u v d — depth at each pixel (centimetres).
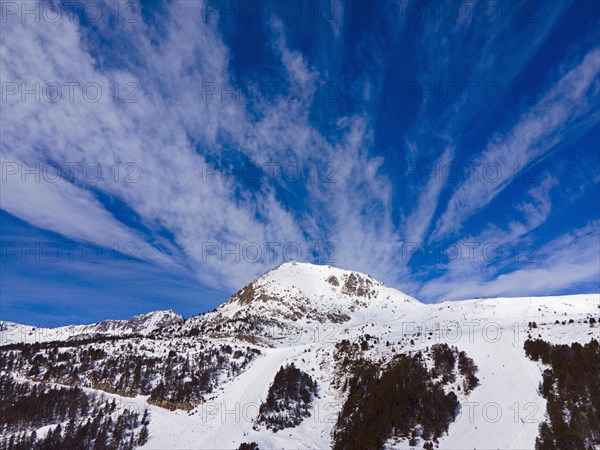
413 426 7706
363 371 10494
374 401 8694
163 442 9356
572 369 7512
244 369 13688
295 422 9444
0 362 14362
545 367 8100
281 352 14925
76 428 9975
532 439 6325
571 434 6138
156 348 15188
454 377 8831
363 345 12219
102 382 12838
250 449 8144
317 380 11331
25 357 14700
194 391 12112
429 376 9038
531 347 8856
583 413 6500
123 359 14050
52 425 10325
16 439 9575
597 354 7725
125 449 9081
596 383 6981
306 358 13000
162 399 11700
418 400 8275
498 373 8519
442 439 7162
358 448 7512
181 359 14062
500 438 6594
